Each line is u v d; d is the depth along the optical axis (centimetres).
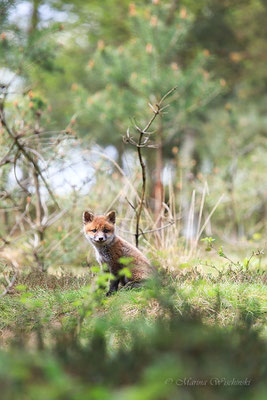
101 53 2044
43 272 1280
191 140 2683
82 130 2658
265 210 2362
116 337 775
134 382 451
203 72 1948
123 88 2048
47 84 3108
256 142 2547
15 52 1445
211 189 2216
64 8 3189
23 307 988
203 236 1977
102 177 1688
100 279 854
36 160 1450
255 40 3144
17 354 514
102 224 1116
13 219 1689
